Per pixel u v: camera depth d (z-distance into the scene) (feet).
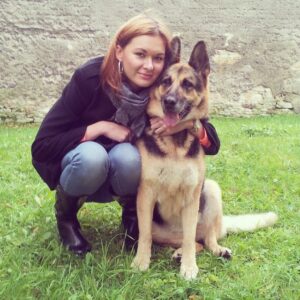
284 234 12.25
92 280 9.24
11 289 8.74
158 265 10.37
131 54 9.87
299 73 46.29
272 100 46.11
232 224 12.62
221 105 45.24
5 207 13.73
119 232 12.28
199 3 44.16
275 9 45.21
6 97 40.78
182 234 11.60
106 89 10.23
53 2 41.16
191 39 44.50
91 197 11.39
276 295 9.27
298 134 30.32
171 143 10.25
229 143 25.75
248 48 45.32
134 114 10.37
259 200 15.40
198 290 9.29
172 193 10.50
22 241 11.14
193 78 10.91
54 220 12.64
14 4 40.42
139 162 10.30
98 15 42.29
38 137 10.47
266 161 20.99
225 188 16.44
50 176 10.85
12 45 40.70
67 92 10.43
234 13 44.73
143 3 43.21
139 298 8.94
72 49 42.06
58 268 10.01
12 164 19.27
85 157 9.95
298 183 17.49
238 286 9.37
